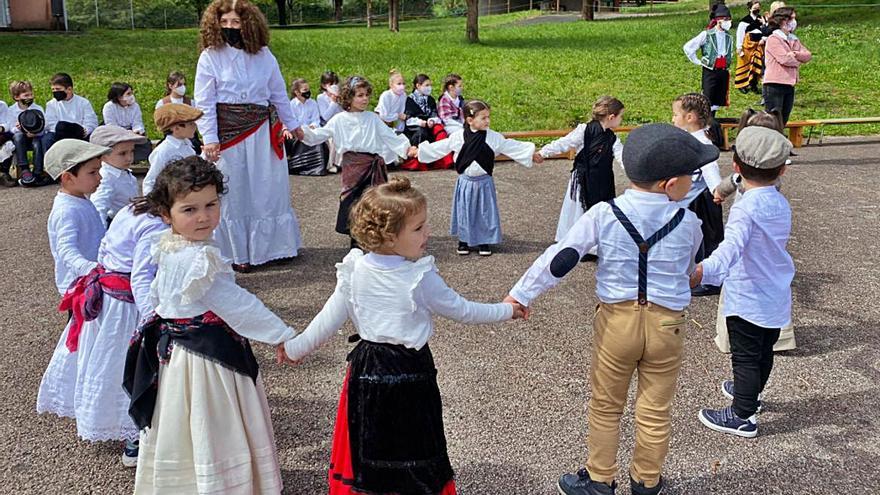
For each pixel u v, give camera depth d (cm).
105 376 318
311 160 992
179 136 514
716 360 436
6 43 2077
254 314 269
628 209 276
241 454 270
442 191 880
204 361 265
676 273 278
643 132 275
